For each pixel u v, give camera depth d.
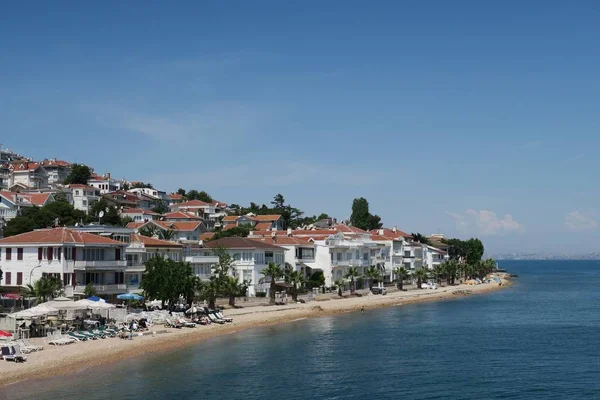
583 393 55.28
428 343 81.69
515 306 135.75
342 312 119.75
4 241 91.06
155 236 154.25
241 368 64.31
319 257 151.12
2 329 71.38
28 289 81.62
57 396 51.81
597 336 88.69
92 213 168.62
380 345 79.62
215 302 114.25
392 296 151.12
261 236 157.12
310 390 55.97
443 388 57.03
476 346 79.25
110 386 55.44
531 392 55.75
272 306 116.69
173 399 52.16
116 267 94.38
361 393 55.06
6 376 57.38
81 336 73.69
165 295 92.62
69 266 88.25
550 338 86.69
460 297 161.62
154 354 70.44
